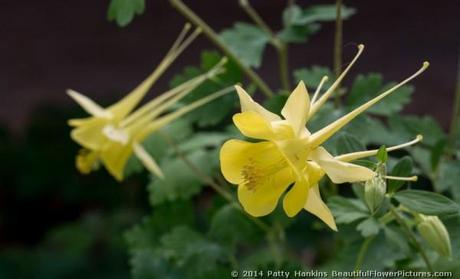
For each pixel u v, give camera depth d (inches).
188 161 25.4
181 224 26.4
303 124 17.3
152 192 26.2
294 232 34.5
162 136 26.6
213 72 24.2
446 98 57.1
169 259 25.8
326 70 23.6
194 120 25.0
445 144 23.6
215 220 25.1
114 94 56.9
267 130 17.3
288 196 17.3
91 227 45.3
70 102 56.7
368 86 23.2
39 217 52.0
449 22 64.7
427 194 18.7
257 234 25.1
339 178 17.0
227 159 17.8
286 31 25.4
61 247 45.0
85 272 43.2
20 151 52.3
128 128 24.1
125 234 26.3
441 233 19.2
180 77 25.1
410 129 24.3
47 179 51.3
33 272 43.2
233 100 24.9
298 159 17.3
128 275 43.3
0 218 51.7
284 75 25.5
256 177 17.7
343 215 20.1
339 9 22.1
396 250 21.3
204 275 23.9
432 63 60.7
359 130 22.7
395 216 19.6
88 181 50.3
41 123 53.1
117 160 24.3
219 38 25.3
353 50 39.8
